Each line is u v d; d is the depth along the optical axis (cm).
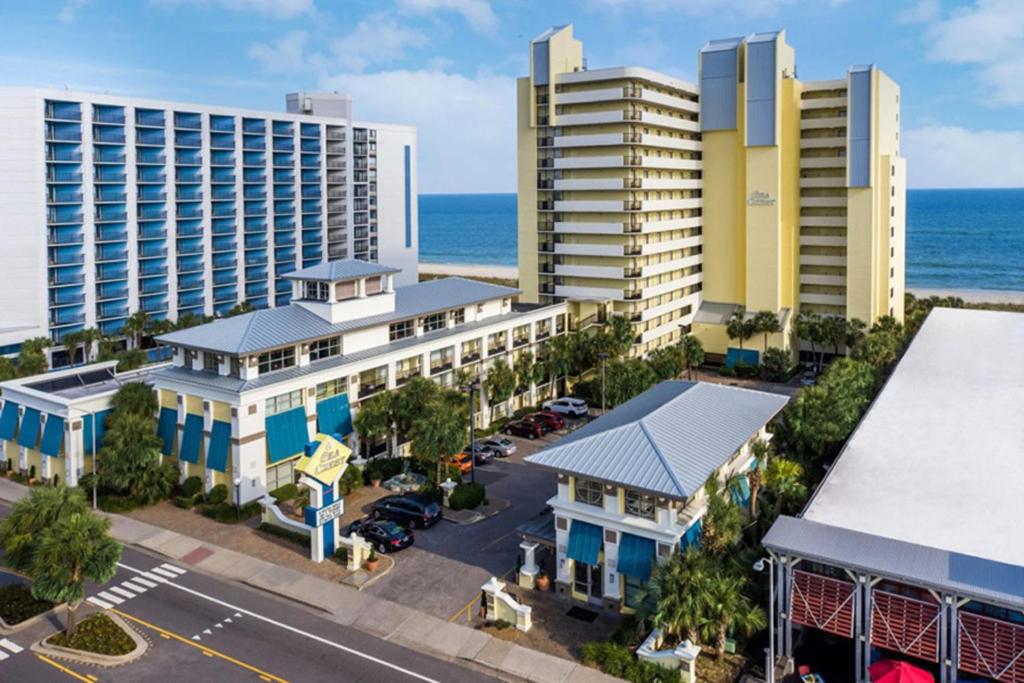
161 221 11588
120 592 4966
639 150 10425
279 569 5241
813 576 3888
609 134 10288
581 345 9562
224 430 6206
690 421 5078
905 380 6988
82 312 10706
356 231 15150
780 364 10644
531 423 8162
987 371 7150
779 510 5088
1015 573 3591
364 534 5594
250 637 4444
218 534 5803
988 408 6097
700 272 11900
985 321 9262
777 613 4009
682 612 3878
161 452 6625
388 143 15575
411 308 7956
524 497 6519
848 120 10662
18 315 10088
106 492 6494
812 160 11312
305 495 6016
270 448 6309
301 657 4241
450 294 8631
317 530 5319
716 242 11719
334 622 4609
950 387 6719
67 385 7262
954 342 8300
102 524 4369
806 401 6288
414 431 6650
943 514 4250
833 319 10806
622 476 4431
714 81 11312
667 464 4434
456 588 4984
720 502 4406
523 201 11044
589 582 4722
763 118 10750
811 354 11619
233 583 5100
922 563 3688
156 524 5997
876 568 3647
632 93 10112
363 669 4125
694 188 11488
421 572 5200
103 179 10894
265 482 6350
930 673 3641
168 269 11712
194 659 4219
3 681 4034
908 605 3650
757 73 10719
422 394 6888
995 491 4534
